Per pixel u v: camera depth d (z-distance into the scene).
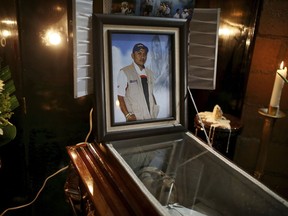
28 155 1.24
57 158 1.28
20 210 1.36
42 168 1.29
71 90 1.19
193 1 0.87
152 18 0.82
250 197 0.69
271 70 1.13
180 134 0.92
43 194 1.33
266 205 0.65
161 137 0.89
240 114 1.21
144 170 0.76
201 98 1.24
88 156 0.83
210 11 0.90
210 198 0.72
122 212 0.60
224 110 1.24
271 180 1.28
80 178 0.76
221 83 1.20
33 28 1.07
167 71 0.90
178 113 0.92
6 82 1.09
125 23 0.79
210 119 1.03
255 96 1.17
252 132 1.22
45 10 1.05
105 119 0.80
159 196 0.68
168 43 0.89
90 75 0.82
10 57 1.12
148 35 0.86
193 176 0.78
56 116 1.21
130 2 0.80
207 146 0.86
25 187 1.31
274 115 0.96
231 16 1.11
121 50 0.82
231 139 1.06
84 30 0.76
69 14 0.78
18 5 1.03
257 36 1.10
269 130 0.99
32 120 1.19
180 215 0.64
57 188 1.33
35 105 1.17
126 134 0.83
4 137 1.07
